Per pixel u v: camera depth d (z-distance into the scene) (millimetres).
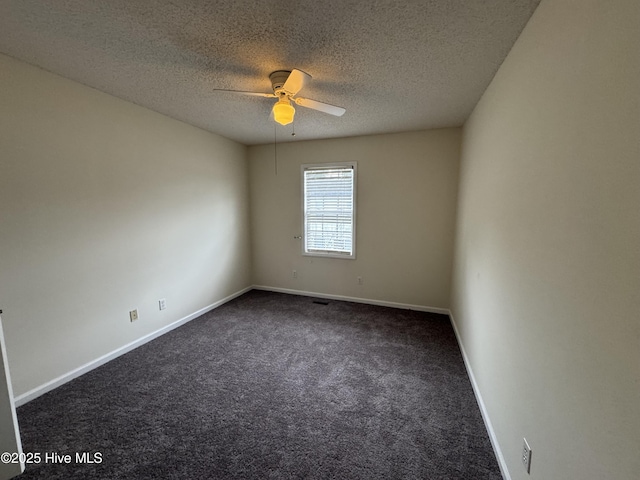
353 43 1636
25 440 1654
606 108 778
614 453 717
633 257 666
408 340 2930
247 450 1599
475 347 2199
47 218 2033
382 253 3863
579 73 922
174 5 1321
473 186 2508
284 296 4332
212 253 3758
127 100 2539
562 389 971
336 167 3926
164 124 2953
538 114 1234
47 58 1826
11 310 1873
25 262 1930
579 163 908
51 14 1385
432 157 3494
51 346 2090
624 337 692
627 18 700
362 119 3031
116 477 1437
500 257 1679
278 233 4414
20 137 1873
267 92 2340
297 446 1629
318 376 2311
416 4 1306
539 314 1161
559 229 1025
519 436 1307
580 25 924
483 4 1295
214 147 3697
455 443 1659
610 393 738
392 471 1478
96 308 2387
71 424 1777
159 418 1839
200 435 1703
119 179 2527
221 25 1478
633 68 676
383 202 3764
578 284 897
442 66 1881
